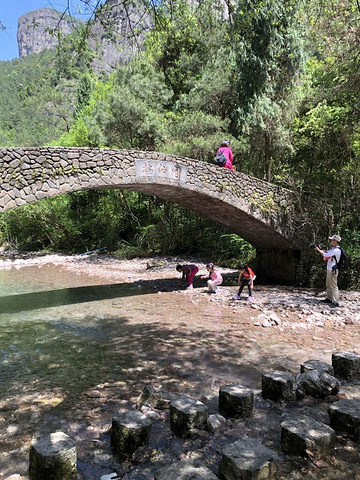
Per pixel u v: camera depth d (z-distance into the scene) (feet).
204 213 41.73
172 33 53.01
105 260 66.59
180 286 39.45
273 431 11.53
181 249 63.52
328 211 38.32
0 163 23.57
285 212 38.50
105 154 28.09
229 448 9.46
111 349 20.18
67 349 20.31
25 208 77.87
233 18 20.57
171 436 11.32
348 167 39.37
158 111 60.49
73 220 85.97
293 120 45.75
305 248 39.91
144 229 70.13
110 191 80.94
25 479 9.43
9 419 12.75
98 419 12.66
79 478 9.46
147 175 30.09
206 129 49.62
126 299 33.83
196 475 8.41
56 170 25.86
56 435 9.93
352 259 36.01
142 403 13.29
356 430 10.87
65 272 54.65
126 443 10.27
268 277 44.75
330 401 13.53
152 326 24.47
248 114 43.91
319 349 19.45
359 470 9.65
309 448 9.87
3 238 93.09
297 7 36.73
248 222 38.63
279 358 18.22
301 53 42.32
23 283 45.03
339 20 36.04
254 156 51.24
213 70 53.16
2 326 25.26
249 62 41.78
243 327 23.72
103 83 86.84
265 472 8.74
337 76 39.29
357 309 27.32
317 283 39.24
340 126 40.24
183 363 17.84
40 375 16.72
